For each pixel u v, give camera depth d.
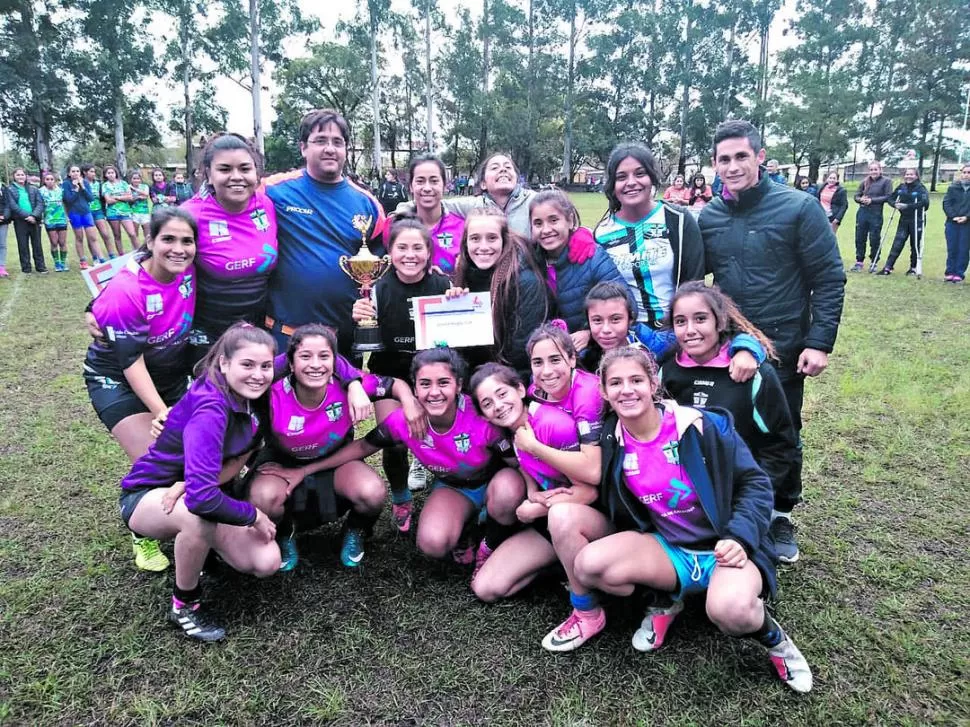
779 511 3.37
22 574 3.23
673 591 2.66
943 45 50.47
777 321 3.41
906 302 9.53
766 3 57.16
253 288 3.47
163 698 2.47
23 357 7.04
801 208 3.29
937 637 2.76
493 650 2.72
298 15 44.38
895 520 3.71
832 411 5.36
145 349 3.25
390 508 4.00
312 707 2.42
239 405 2.84
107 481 4.24
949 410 5.29
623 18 56.81
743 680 2.53
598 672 2.59
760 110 54.34
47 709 2.41
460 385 3.06
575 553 2.67
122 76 37.62
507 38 56.41
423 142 60.47
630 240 3.50
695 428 2.59
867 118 53.06
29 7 33.91
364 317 3.42
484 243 3.37
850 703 2.41
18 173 11.89
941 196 38.62
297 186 3.59
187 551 2.67
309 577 3.25
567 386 2.97
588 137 57.50
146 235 3.18
